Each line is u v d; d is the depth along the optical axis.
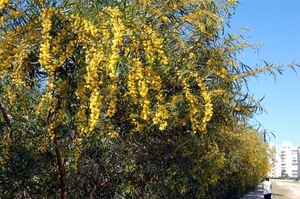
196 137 5.95
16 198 4.36
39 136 4.34
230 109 5.40
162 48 4.04
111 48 3.58
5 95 4.10
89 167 5.39
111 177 5.61
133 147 5.60
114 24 3.61
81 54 3.77
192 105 4.48
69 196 5.20
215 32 5.09
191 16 4.78
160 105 4.09
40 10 3.68
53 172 4.55
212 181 9.77
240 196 22.98
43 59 3.48
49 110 3.93
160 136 5.37
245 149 15.23
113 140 5.18
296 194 34.94
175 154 5.95
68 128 4.17
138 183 6.47
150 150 5.71
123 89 4.07
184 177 7.88
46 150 4.30
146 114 3.85
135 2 4.29
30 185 4.20
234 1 5.10
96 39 3.68
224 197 16.66
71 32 3.74
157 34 4.11
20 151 4.05
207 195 12.19
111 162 5.55
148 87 4.00
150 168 5.99
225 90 5.11
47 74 3.74
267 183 20.75
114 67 3.48
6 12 3.68
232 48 5.23
